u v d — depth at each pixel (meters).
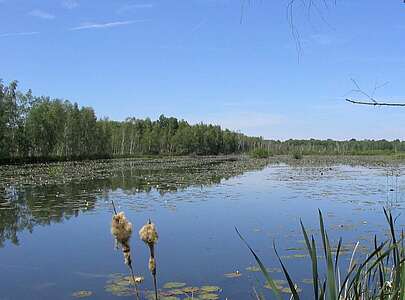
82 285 7.46
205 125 101.88
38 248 10.27
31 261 9.10
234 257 9.09
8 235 11.74
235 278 7.62
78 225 13.05
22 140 45.91
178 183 26.28
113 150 78.06
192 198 19.16
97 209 15.98
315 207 16.31
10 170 36.91
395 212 14.70
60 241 10.98
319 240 10.43
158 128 89.25
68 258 9.31
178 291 6.97
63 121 55.31
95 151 63.56
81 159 58.66
